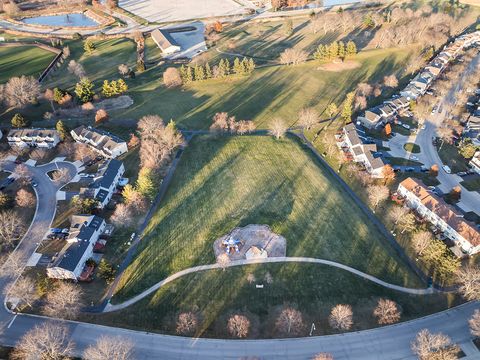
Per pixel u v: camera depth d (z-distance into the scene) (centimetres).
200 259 10862
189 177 13800
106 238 11462
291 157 14875
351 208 12694
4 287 10138
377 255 11106
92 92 17662
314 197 13025
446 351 8375
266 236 11531
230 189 13262
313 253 11062
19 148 14900
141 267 10638
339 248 11244
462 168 14625
